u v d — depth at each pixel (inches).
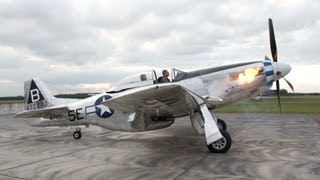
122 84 346.3
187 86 318.7
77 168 220.4
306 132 382.9
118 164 230.1
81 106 366.6
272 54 350.6
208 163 223.1
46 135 430.9
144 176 193.5
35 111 362.3
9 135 437.4
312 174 187.0
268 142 307.9
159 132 414.3
